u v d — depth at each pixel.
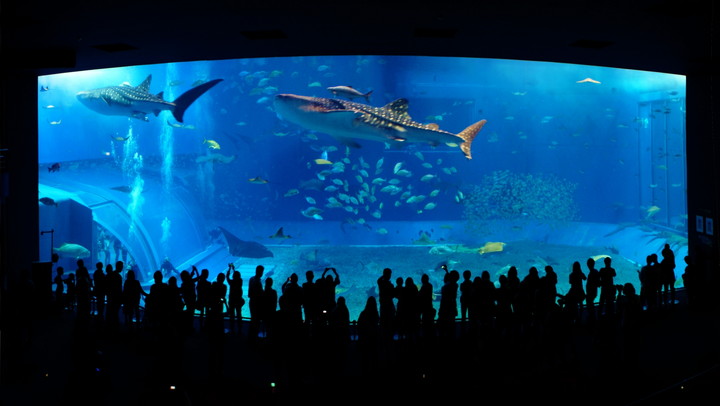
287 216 37.00
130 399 7.08
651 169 30.45
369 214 35.09
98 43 11.20
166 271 22.77
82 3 8.89
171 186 29.17
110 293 10.17
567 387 7.27
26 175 13.30
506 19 10.07
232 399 6.98
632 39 11.13
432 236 32.31
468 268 21.64
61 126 30.06
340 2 9.23
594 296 10.42
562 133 36.47
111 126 33.00
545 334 8.97
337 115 13.09
